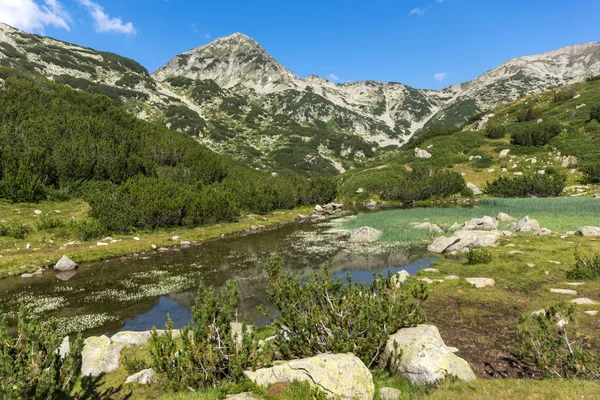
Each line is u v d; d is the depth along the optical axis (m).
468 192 70.06
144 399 8.80
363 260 27.23
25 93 64.25
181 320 16.69
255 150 144.12
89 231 33.78
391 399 7.95
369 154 159.00
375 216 51.41
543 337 9.35
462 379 8.52
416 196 71.12
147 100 161.12
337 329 9.48
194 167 62.81
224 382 8.66
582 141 75.81
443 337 12.45
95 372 10.40
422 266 24.45
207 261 28.31
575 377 8.14
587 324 12.02
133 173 51.84
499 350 11.18
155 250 32.41
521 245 26.36
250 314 17.06
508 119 106.44
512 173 75.44
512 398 7.14
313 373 8.12
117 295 20.39
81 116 61.75
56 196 42.38
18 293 20.84
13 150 44.09
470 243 27.69
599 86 100.38
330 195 76.12
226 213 46.62
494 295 16.36
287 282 11.18
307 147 152.12
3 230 30.86
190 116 156.88
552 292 16.08
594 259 18.50
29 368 6.87
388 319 10.25
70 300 19.58
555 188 63.25
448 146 95.25
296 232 42.38
